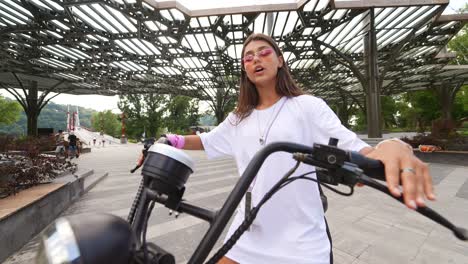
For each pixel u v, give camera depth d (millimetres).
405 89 29531
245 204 1186
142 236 699
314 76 22719
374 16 11273
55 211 4672
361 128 39594
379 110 13297
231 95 30656
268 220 1157
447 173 8664
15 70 18656
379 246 3363
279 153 1175
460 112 27922
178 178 796
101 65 18562
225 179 8211
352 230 3885
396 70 19797
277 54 1323
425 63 18797
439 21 11914
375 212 4719
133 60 16047
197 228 4074
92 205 5480
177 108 56469
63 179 5840
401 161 632
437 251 3213
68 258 462
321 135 1127
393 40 14555
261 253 1134
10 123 33250
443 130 13367
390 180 607
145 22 11070
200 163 12242
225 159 13828
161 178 780
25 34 12500
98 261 473
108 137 56219
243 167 1316
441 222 588
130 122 54594
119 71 19531
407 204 573
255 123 1309
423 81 24703
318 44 13711
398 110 41906
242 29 11336
